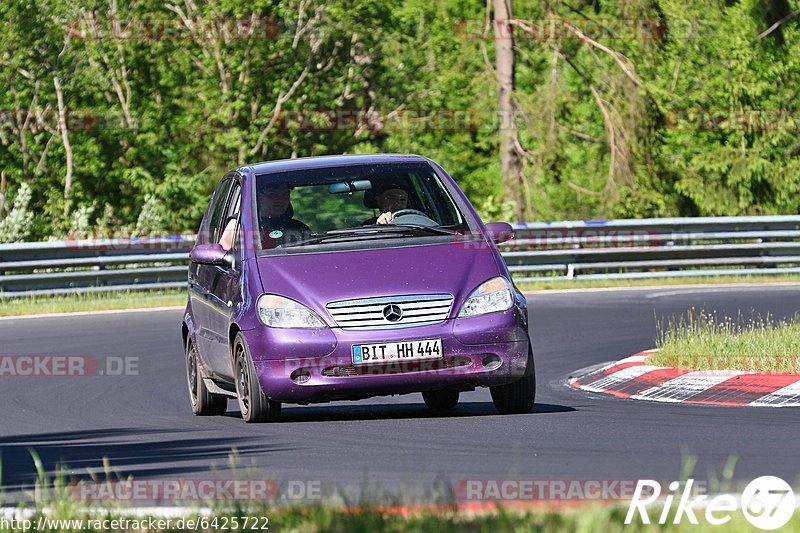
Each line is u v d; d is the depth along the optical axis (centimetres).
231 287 3127
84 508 1886
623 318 5628
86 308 6538
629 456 2423
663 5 11650
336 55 10431
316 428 2936
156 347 5031
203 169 10650
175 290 7288
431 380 2942
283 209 3216
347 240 3136
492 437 2706
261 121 10275
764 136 12531
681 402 3275
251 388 2995
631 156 10394
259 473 2350
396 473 2306
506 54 10331
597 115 11438
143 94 10681
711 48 12394
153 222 8962
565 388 3747
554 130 10219
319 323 2934
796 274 7762
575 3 10769
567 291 6981
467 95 10675
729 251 7825
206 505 1895
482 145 11738
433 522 1672
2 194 10169
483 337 2953
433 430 2836
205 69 10375
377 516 1717
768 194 12506
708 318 5475
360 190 3281
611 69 10488
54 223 9606
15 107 10312
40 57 10181
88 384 4147
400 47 10544
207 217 3584
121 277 7131
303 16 10081
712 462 2327
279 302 2970
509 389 3069
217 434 2927
